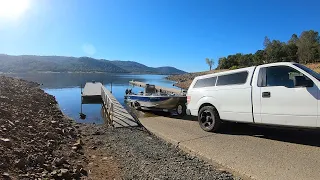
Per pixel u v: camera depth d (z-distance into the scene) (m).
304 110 5.57
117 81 62.19
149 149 6.52
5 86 18.91
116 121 10.08
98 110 17.30
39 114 11.80
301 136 6.87
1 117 8.09
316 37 81.44
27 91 21.39
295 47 78.50
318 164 4.84
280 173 4.53
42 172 4.68
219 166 5.16
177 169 5.09
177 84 51.56
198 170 5.04
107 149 6.71
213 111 7.63
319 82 5.44
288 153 5.52
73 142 7.30
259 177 4.43
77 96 26.05
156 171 5.00
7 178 4.07
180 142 6.70
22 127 7.66
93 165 5.47
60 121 11.16
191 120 10.41
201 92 8.02
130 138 7.70
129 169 5.23
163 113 13.49
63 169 4.82
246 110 6.70
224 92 7.32
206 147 6.18
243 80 6.94
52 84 46.94
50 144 6.54
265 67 6.54
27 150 5.58
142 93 15.84
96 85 35.62
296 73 5.89
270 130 7.71
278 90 6.05
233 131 7.76
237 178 4.68
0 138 5.68
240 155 5.52
